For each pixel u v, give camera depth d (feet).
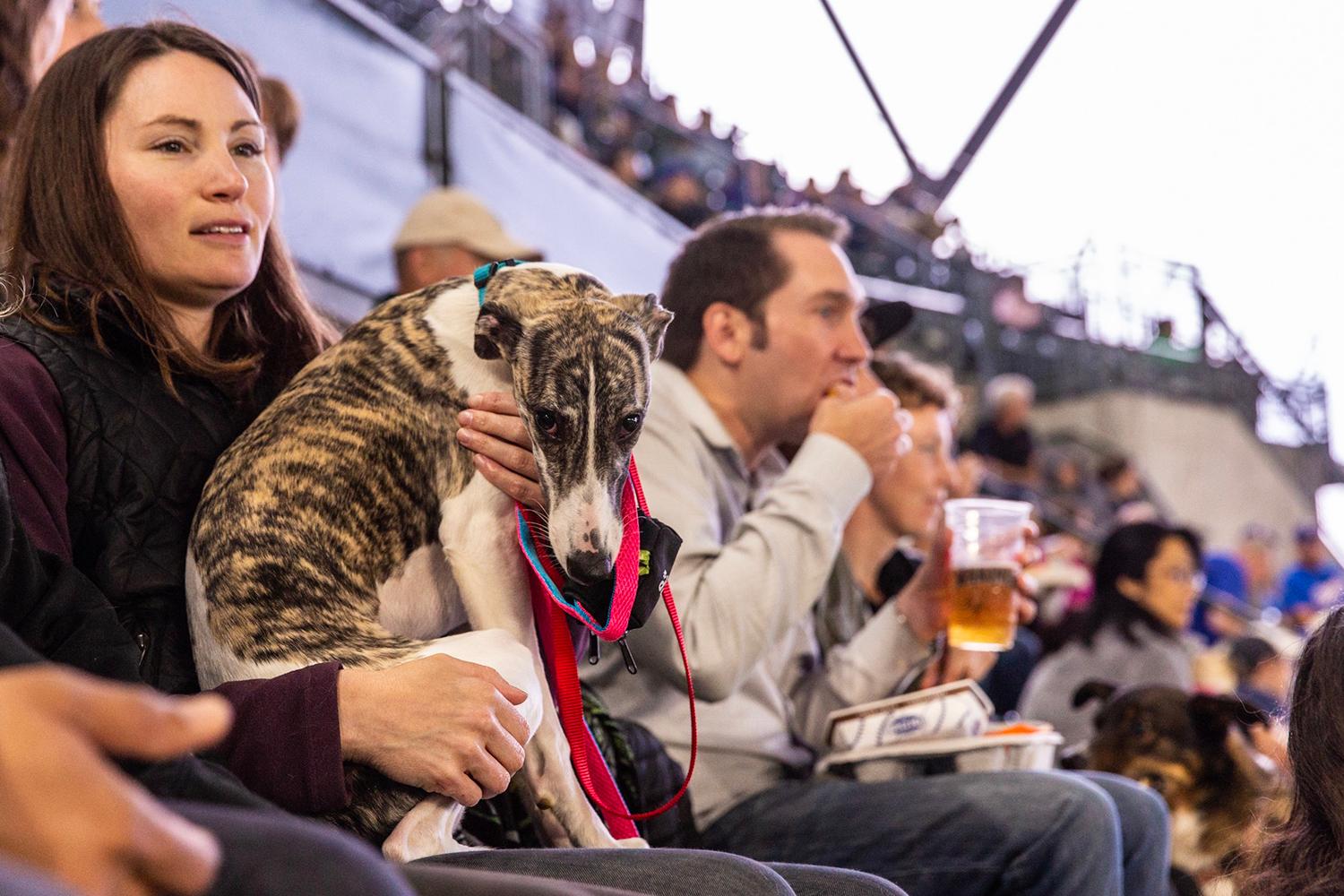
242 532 6.61
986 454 30.63
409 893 3.64
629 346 6.76
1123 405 43.52
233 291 7.63
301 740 5.87
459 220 15.17
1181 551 15.43
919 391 13.03
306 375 7.30
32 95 7.45
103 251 7.07
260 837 3.46
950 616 9.77
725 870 5.77
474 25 25.12
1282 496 47.34
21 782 2.85
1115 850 8.74
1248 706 11.30
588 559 6.38
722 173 33.50
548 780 6.98
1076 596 19.26
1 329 6.76
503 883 4.44
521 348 6.70
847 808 9.25
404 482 7.04
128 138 7.22
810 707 10.77
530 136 21.03
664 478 9.50
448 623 7.38
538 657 7.16
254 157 7.69
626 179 30.86
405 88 18.02
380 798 6.12
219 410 7.37
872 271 35.76
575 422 6.56
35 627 5.61
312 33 16.19
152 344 6.99
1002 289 40.52
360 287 16.87
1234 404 46.39
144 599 6.72
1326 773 6.68
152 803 3.06
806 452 9.38
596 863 5.86
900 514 12.69
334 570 6.73
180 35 7.52
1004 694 16.31
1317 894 6.49
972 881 8.79
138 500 6.76
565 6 33.01
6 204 7.35
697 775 9.69
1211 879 10.93
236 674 6.46
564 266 7.36
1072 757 12.30
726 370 10.44
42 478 6.29
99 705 2.94
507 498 7.04
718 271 10.42
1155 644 15.33
